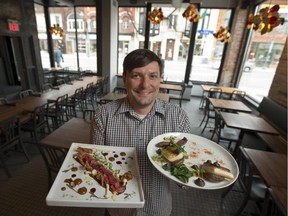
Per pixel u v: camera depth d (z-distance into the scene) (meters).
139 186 0.64
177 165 0.69
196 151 0.79
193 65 5.96
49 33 6.34
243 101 4.71
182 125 0.87
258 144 2.74
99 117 0.83
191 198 2.05
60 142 1.92
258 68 4.39
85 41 6.15
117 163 0.72
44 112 2.91
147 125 0.82
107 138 0.81
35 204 1.84
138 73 0.68
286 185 1.41
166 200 0.87
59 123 3.53
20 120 2.39
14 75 5.44
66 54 6.51
